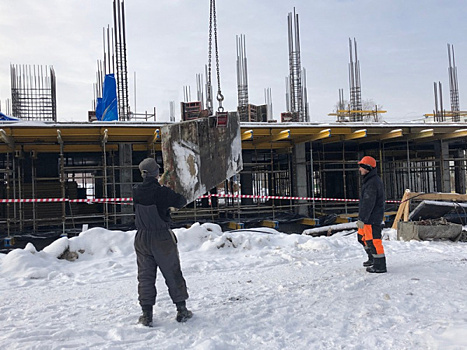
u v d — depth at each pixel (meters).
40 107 23.02
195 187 6.83
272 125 14.74
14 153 14.64
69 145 15.11
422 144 21.73
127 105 20.16
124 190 15.57
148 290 4.05
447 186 19.61
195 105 15.52
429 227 9.09
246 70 26.19
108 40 21.22
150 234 4.04
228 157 6.60
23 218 14.87
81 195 20.70
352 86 28.61
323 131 14.78
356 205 20.02
